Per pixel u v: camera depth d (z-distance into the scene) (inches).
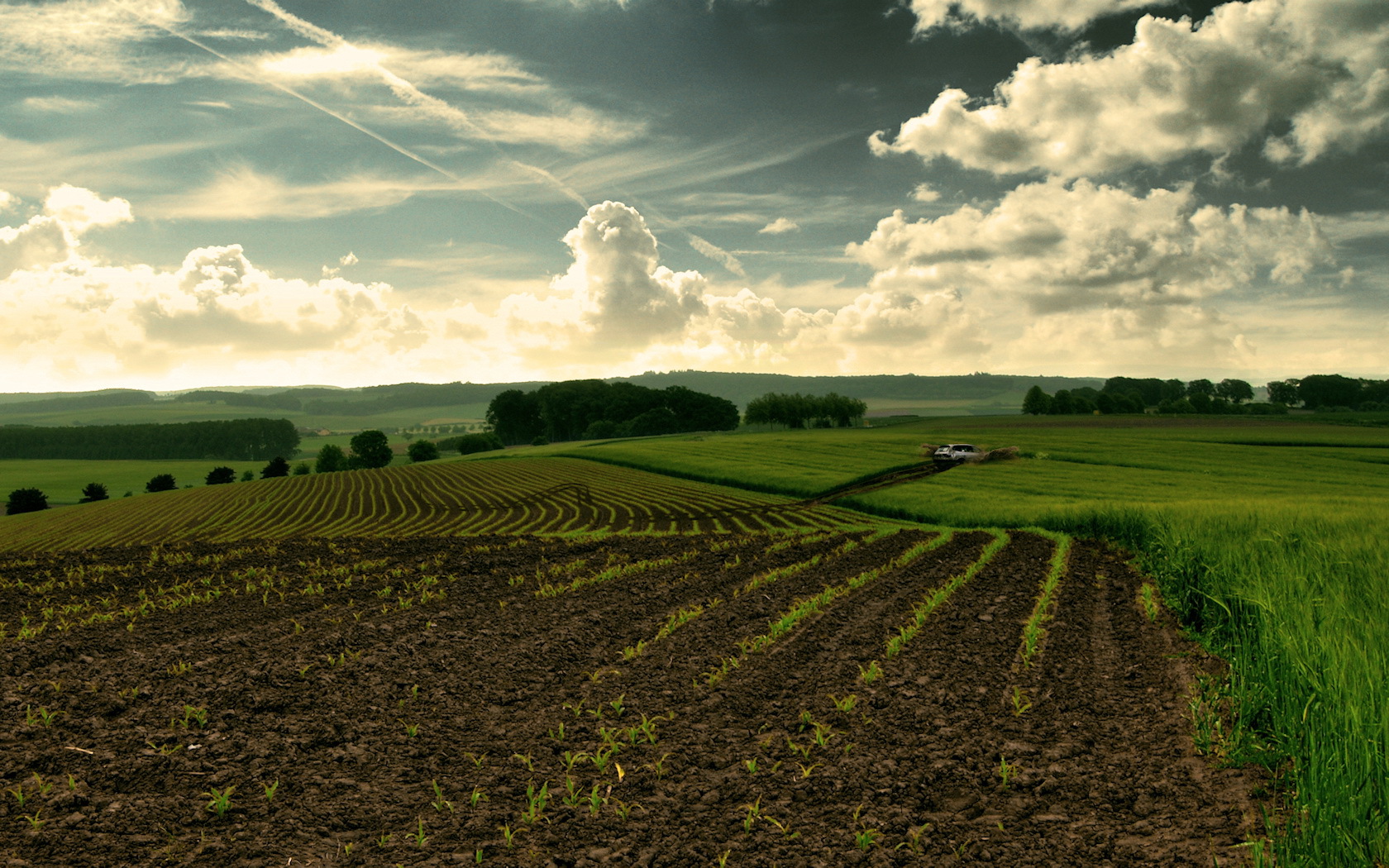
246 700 295.0
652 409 5713.6
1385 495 1615.4
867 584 595.5
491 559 719.1
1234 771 226.8
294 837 189.5
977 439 3412.9
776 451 3068.4
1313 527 591.8
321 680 327.9
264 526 1839.3
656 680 334.3
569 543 871.1
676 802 211.6
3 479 4569.4
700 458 2866.6
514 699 309.0
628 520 1637.6
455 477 2778.1
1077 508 1065.5
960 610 484.7
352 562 700.0
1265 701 258.2
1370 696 206.4
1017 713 284.0
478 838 190.2
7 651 366.0
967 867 175.5
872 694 309.6
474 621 459.5
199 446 6476.4
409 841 188.2
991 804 209.6
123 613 478.0
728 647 392.2
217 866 174.2
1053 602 508.1
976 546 837.8
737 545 863.1
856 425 5718.5
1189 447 2923.2
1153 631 418.9
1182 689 311.3
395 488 2556.6
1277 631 286.4
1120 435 3602.4
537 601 525.0
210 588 573.3
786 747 251.4
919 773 230.1
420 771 234.7
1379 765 178.7
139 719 272.8
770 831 193.3
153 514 2107.5
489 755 248.4
